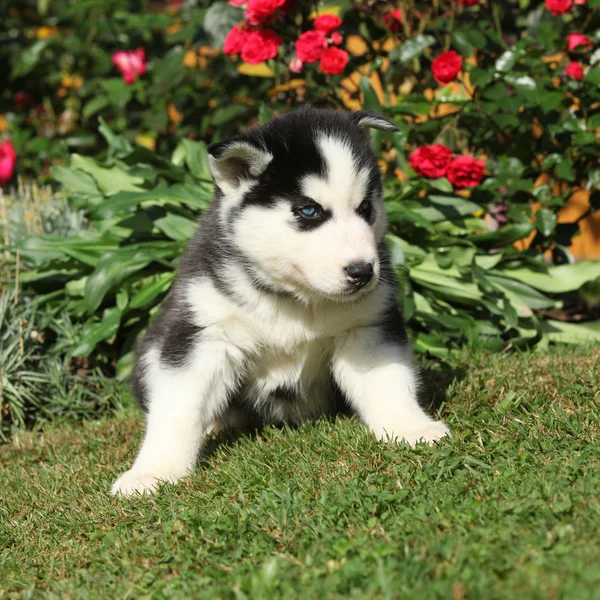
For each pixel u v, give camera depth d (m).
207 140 2.04
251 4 1.68
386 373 1.33
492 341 1.60
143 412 1.45
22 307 1.64
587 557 1.05
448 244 1.69
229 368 1.36
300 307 1.33
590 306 1.84
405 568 1.07
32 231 1.78
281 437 1.35
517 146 1.72
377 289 1.34
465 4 1.72
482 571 1.05
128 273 1.60
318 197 1.28
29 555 1.22
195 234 1.39
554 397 1.35
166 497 1.25
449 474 1.21
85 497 1.30
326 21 1.68
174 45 2.15
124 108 2.20
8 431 1.59
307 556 1.11
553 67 1.80
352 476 1.23
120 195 1.63
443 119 1.72
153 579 1.12
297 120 1.32
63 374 1.61
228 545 1.15
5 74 2.54
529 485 1.16
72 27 2.47
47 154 2.31
